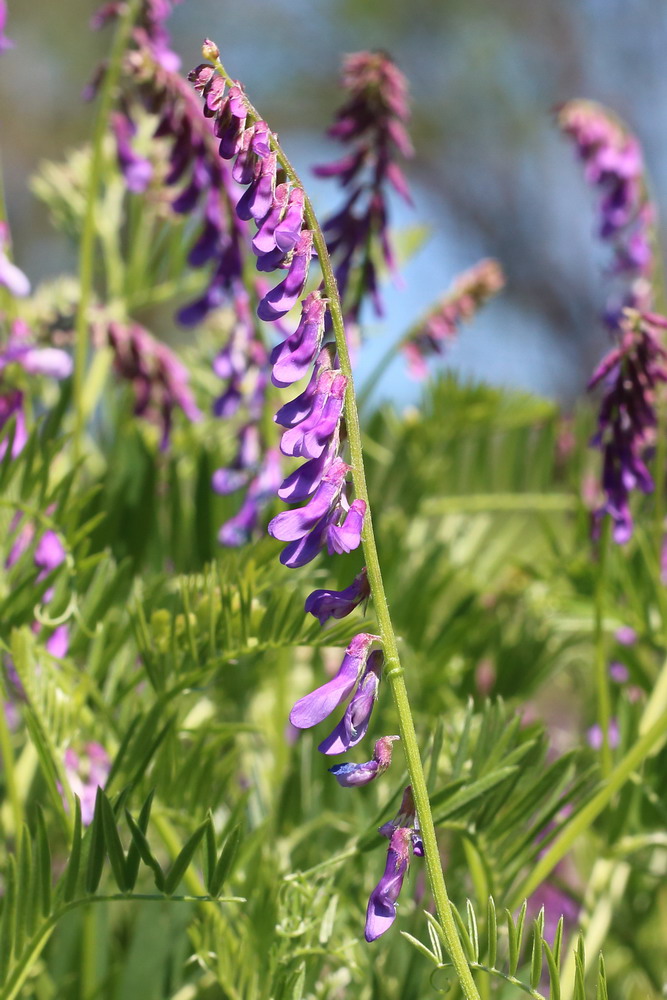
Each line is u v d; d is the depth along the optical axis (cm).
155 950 45
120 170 54
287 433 36
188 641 42
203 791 44
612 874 49
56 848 52
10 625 44
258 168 36
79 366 50
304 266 36
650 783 48
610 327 61
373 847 41
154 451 57
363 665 36
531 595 61
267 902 43
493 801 42
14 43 51
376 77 51
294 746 49
